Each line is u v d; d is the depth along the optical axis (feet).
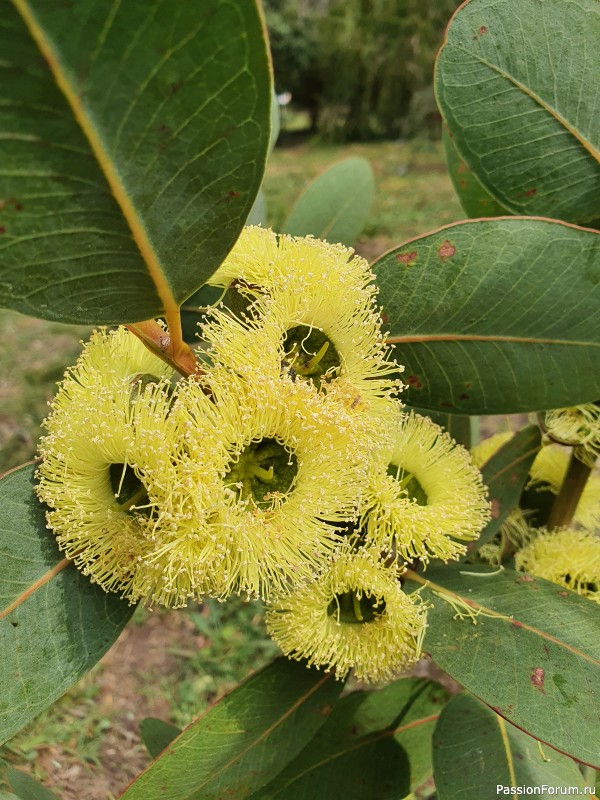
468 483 0.61
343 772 0.73
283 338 0.50
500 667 0.52
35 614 0.48
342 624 0.56
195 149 0.34
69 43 0.27
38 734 1.62
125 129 0.31
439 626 0.56
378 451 0.55
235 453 0.47
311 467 0.48
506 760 0.62
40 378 2.80
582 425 0.69
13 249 0.34
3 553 0.48
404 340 0.58
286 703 0.60
